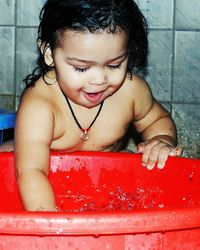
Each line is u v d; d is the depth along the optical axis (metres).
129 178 1.07
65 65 0.94
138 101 1.21
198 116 1.98
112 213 0.59
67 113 1.12
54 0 0.95
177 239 0.62
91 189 1.08
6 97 2.04
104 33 0.89
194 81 1.97
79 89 0.95
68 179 1.08
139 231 0.59
